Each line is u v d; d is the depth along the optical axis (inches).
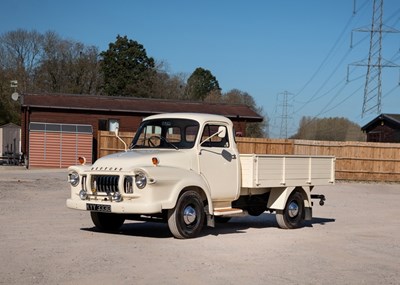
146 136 438.0
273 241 409.7
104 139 1242.0
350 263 339.6
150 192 370.9
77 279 266.2
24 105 1310.3
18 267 287.6
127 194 375.2
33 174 1032.2
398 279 301.6
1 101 2096.5
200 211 400.2
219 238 409.7
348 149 1275.8
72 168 404.8
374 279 298.5
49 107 1321.4
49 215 514.0
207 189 406.3
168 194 380.8
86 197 392.5
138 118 1406.3
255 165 448.8
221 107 1551.4
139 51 2615.7
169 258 322.7
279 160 472.4
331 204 764.6
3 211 529.0
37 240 370.0
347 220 583.5
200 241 388.5
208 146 427.8
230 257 335.6
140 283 263.9
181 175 390.3
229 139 445.4
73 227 439.8
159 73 2783.0
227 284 269.3
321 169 518.6
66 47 2598.4
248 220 557.3
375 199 874.1
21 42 2529.5
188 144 419.5
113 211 376.2
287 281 282.0
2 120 2094.0
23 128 1336.1
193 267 302.2
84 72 2596.0
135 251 340.2
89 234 404.5
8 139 1510.8
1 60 2524.6
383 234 481.1
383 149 1279.5
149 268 295.3
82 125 1346.0
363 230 502.9
